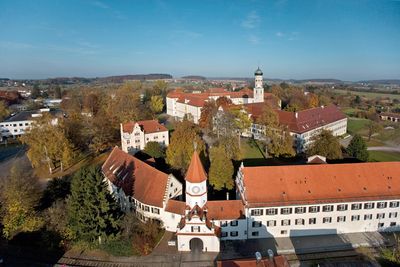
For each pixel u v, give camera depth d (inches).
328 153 3240.7
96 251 2086.6
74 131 4015.8
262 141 4298.7
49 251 2082.9
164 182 2317.9
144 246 2021.4
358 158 3565.5
